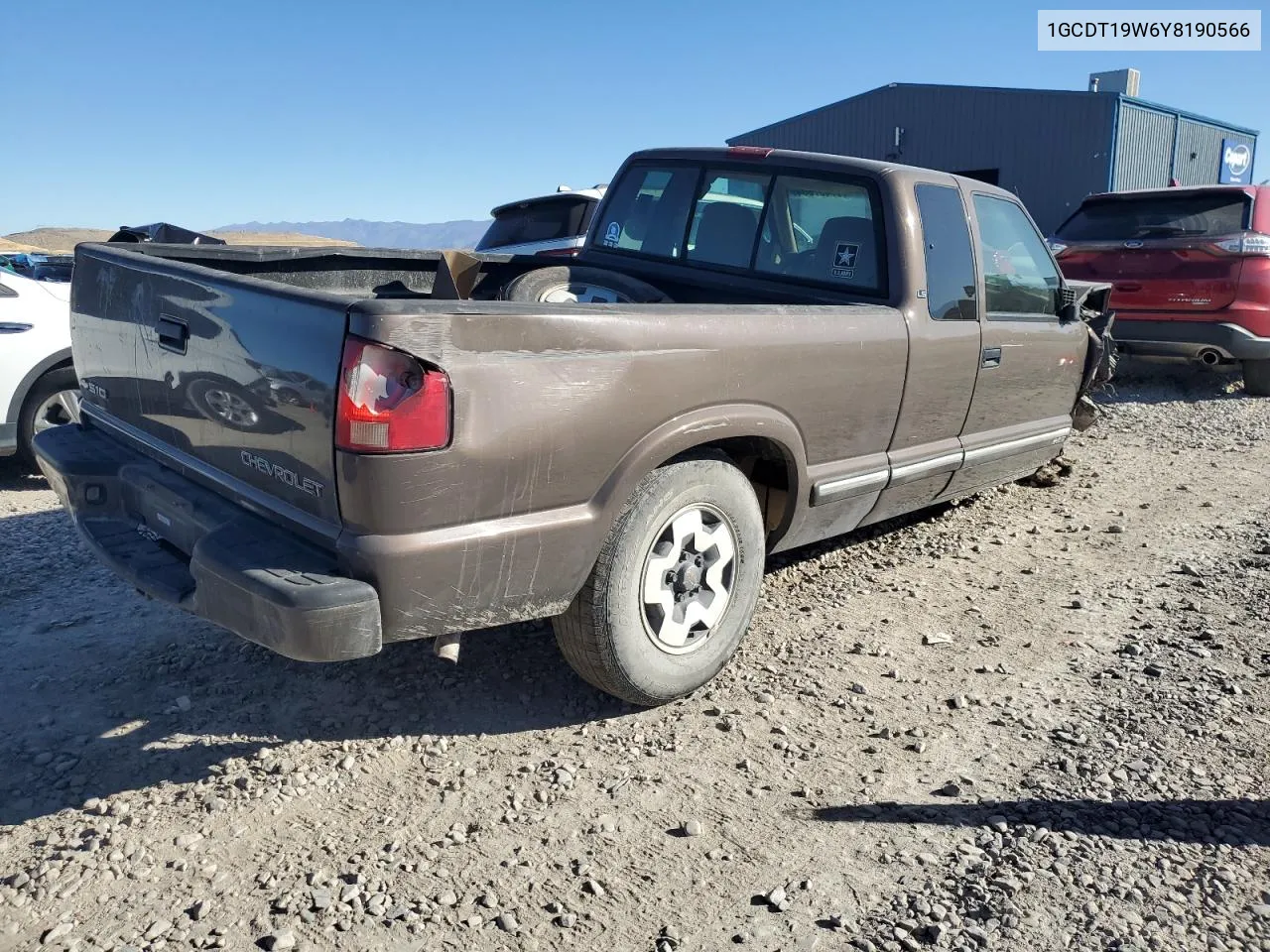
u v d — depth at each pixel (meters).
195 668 3.79
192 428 3.25
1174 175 26.16
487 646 4.01
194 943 2.41
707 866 2.74
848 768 3.22
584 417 3.01
